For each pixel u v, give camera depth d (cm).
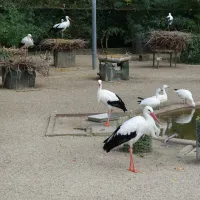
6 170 688
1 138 857
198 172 673
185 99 1120
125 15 2241
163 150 787
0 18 1902
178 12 2139
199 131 716
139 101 1074
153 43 1739
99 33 2269
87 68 1745
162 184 627
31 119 994
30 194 597
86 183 633
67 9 2195
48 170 686
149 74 1609
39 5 2175
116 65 1491
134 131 680
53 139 845
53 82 1457
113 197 584
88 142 825
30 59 1356
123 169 689
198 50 1891
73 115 1016
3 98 1216
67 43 1730
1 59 1400
